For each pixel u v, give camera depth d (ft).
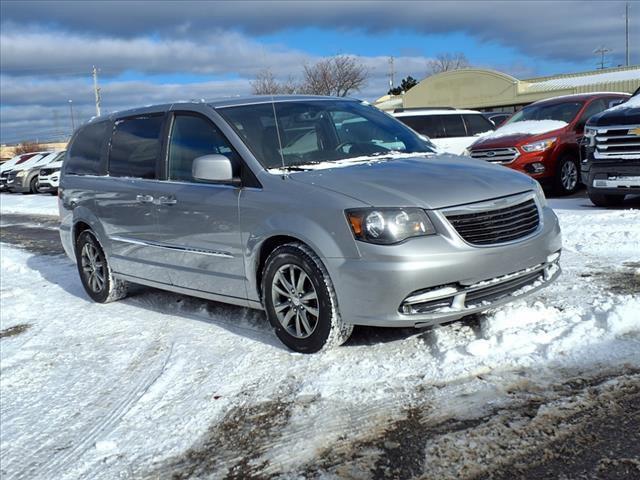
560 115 38.63
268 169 15.12
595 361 12.07
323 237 13.26
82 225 21.81
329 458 10.12
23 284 26.22
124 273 19.94
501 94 138.21
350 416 11.32
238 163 15.53
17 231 44.52
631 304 14.06
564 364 12.10
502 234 13.51
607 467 8.95
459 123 45.27
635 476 8.70
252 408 12.16
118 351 16.39
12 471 11.07
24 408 13.62
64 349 17.08
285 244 14.14
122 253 19.67
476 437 10.07
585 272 18.29
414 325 12.87
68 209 22.09
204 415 12.12
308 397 12.25
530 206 14.38
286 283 14.37
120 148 20.03
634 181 27.78
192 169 15.52
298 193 14.01
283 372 13.51
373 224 12.75
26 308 22.00
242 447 10.84
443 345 13.60
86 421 12.61
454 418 10.74
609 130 28.30
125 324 18.65
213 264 16.15
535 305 15.03
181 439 11.37
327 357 13.85
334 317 13.51
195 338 16.49
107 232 20.08
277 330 14.74
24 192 87.20
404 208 12.84
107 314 19.98
